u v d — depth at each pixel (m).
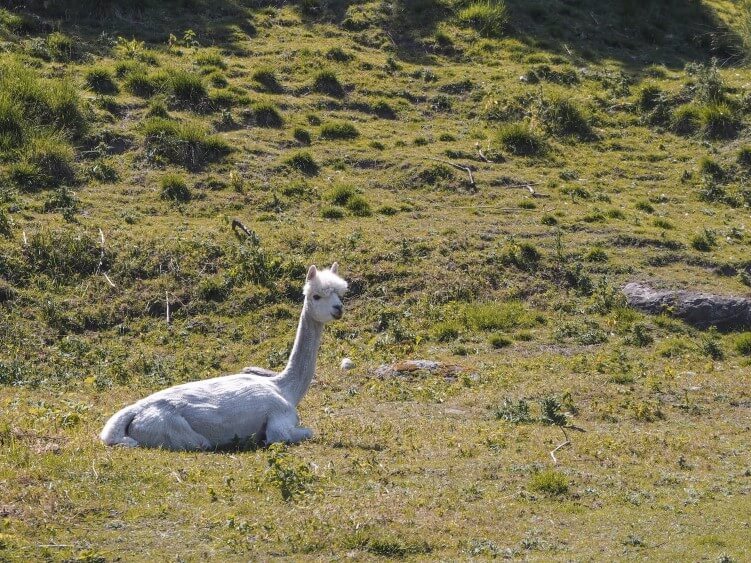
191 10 105.00
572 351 61.47
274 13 106.94
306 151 82.50
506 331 64.19
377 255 69.50
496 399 49.31
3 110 77.00
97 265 64.69
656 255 73.19
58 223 67.88
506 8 113.12
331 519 29.27
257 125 87.06
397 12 109.00
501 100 95.62
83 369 55.25
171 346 60.00
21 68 83.25
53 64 88.94
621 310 66.62
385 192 80.38
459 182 81.81
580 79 102.81
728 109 95.56
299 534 28.17
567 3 117.75
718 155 91.88
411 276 68.06
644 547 29.95
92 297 62.56
